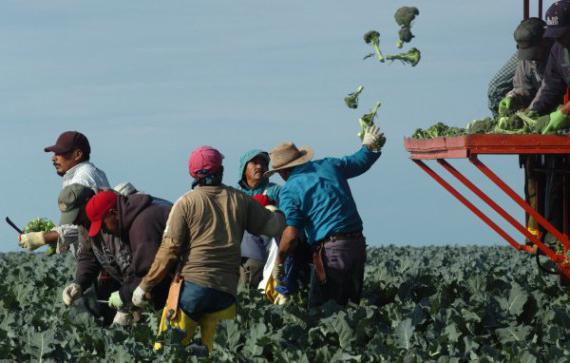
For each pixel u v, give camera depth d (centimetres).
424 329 2108
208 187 1775
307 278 2470
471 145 1956
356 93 2338
